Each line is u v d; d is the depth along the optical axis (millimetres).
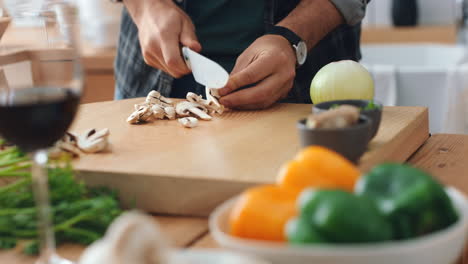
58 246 602
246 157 769
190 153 800
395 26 3098
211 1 1342
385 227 429
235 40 1354
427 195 442
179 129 954
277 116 1028
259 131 918
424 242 423
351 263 419
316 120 668
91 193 713
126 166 742
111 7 2408
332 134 652
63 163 756
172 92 1384
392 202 448
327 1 1255
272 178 675
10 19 1140
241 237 475
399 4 3055
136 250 371
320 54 1389
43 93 522
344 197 430
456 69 1922
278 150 799
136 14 1299
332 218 422
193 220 686
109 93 2273
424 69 1964
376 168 475
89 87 2275
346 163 506
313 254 421
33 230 594
